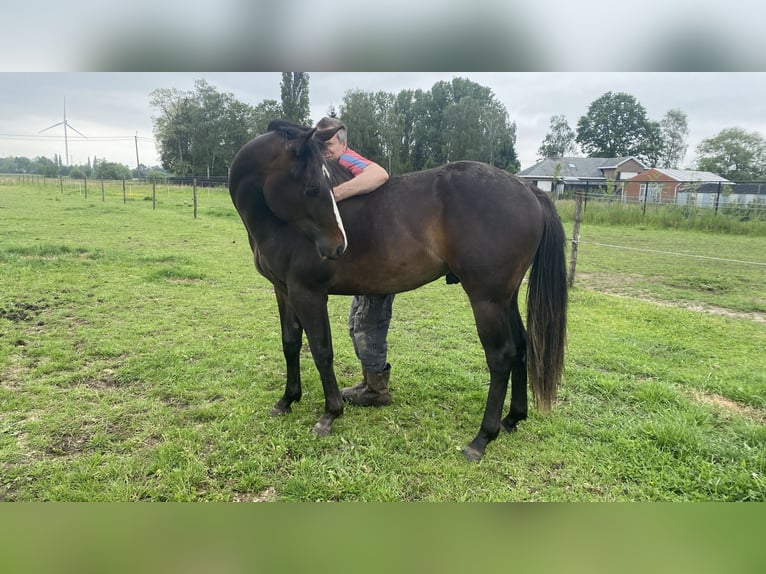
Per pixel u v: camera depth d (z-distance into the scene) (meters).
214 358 3.85
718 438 2.69
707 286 7.30
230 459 2.47
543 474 2.38
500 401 2.54
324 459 2.48
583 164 46.75
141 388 3.33
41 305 5.16
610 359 3.90
